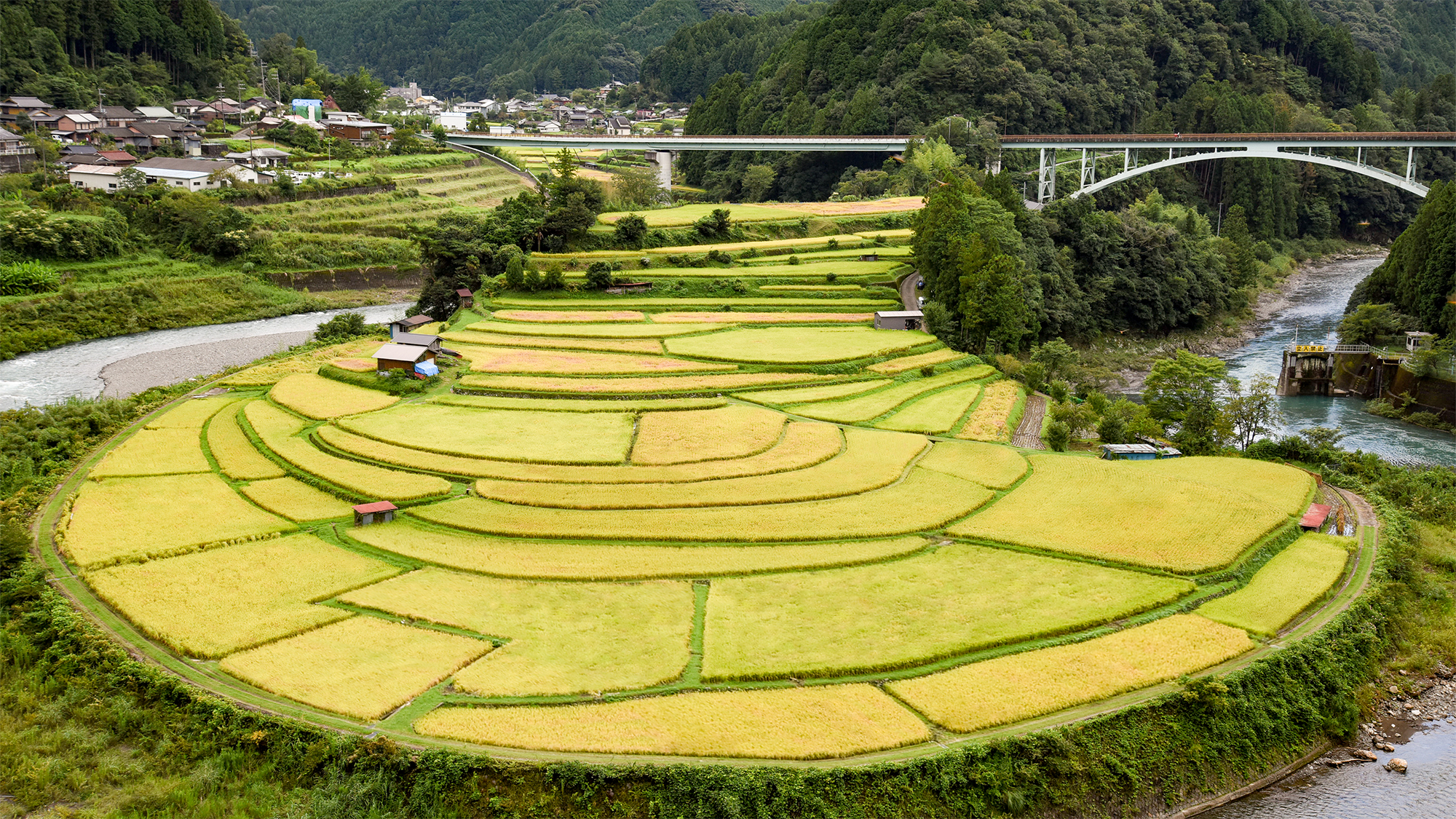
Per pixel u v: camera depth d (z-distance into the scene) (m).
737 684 65.69
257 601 76.38
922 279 183.12
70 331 171.50
